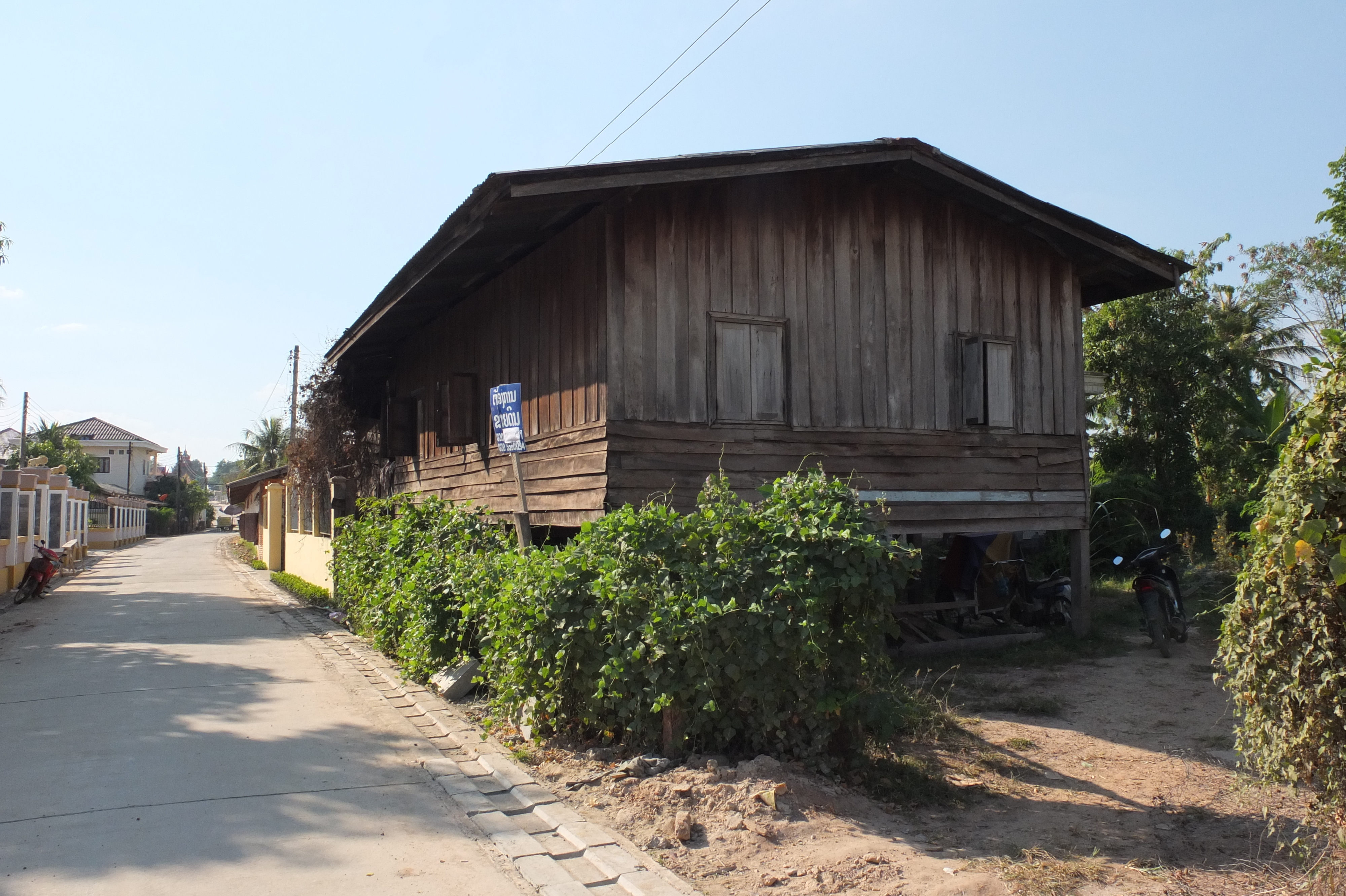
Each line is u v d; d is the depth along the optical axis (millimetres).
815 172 9672
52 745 6246
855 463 9602
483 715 7031
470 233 8695
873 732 5543
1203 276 20969
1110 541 16031
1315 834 4367
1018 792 5496
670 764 5352
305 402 18219
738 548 5449
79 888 3926
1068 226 10383
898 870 4082
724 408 8922
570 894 3883
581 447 8922
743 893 3865
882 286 9984
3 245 15367
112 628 12828
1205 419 18578
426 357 14547
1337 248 23766
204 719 7020
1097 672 9117
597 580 5648
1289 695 3600
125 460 75000
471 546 8633
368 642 11055
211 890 3926
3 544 18281
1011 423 10547
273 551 26797
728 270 9062
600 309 8625
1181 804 5277
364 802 5086
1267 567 3664
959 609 10992
